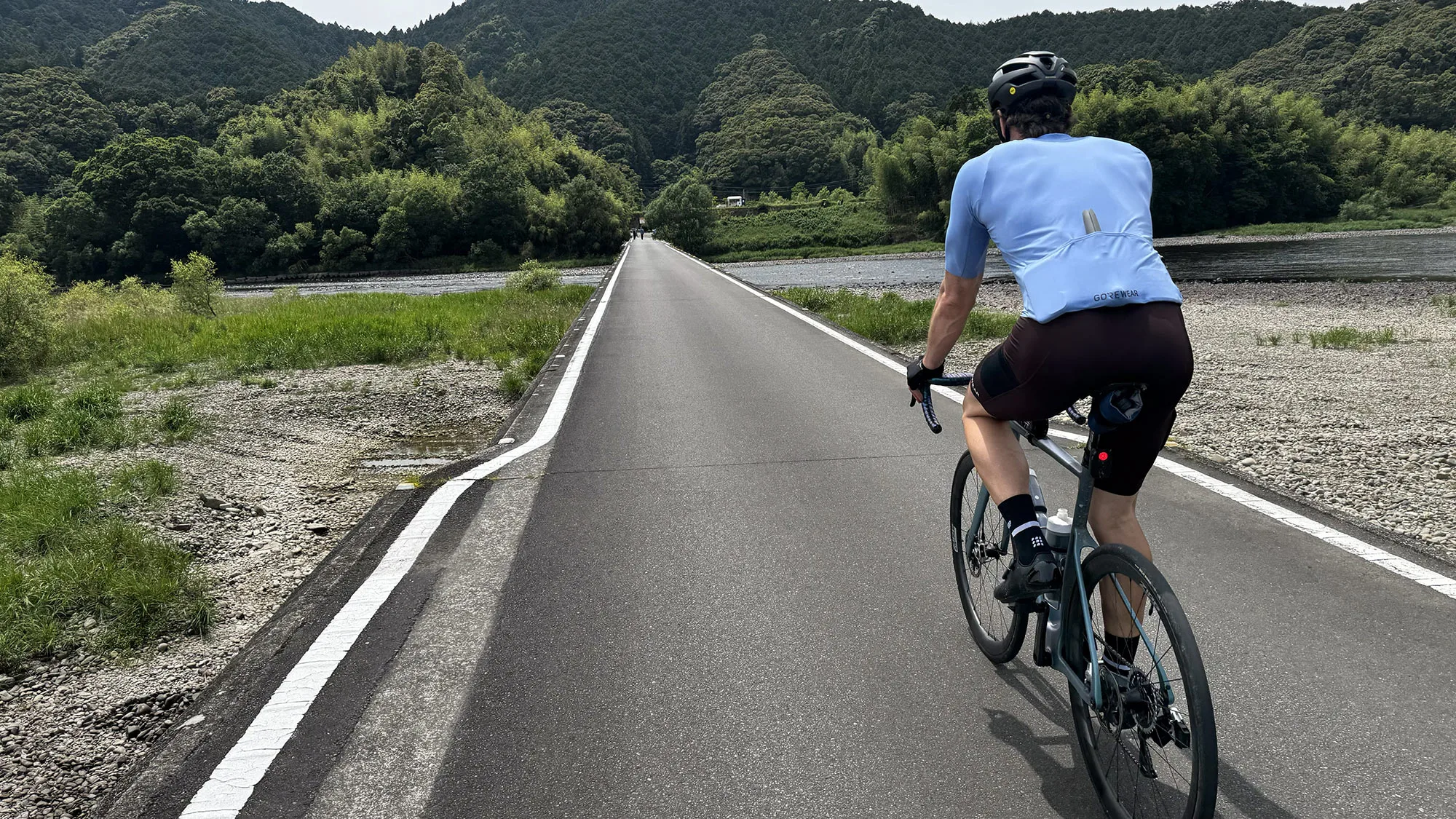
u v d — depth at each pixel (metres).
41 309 14.72
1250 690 2.74
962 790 2.30
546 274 33.06
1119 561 1.99
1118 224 2.00
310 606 3.70
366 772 2.48
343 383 11.03
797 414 7.39
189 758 2.58
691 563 4.06
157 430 7.98
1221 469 5.24
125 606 3.97
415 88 195.12
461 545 4.40
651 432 6.92
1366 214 91.31
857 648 3.15
